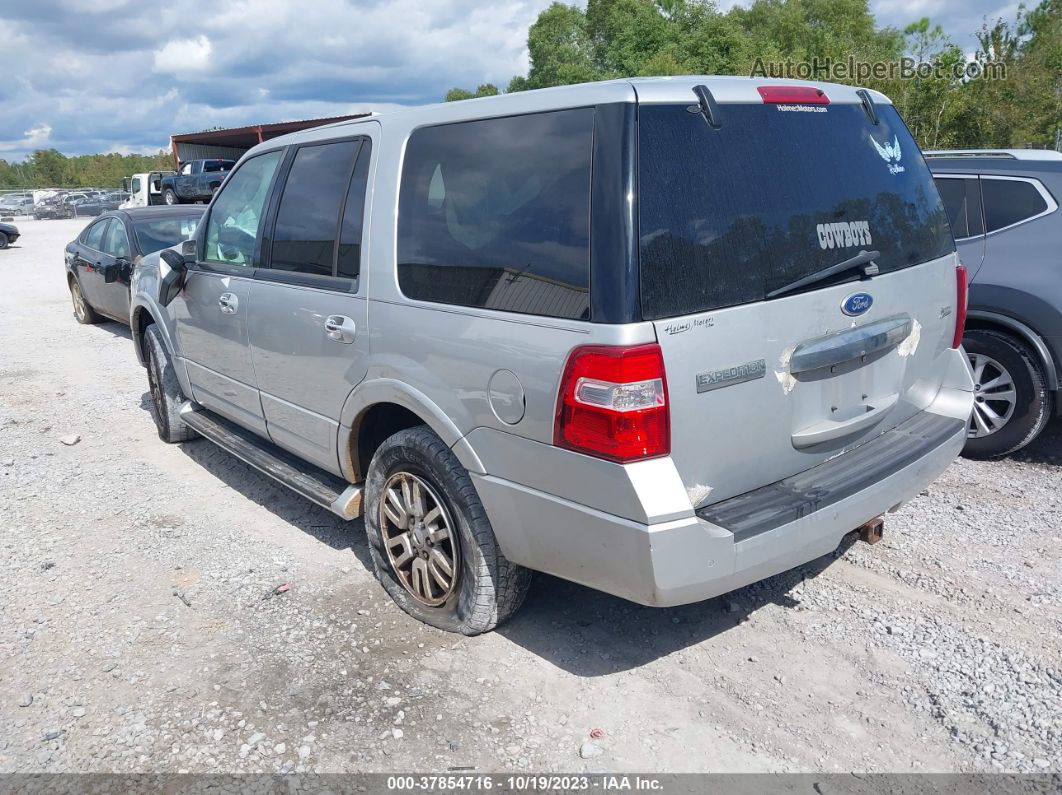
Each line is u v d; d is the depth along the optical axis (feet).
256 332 14.01
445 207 10.41
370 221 11.45
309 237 12.82
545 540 9.43
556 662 10.79
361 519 15.55
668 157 8.64
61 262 67.87
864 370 10.44
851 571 12.85
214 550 14.29
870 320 10.22
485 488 9.94
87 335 34.40
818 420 9.94
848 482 9.81
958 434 11.56
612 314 8.25
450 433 10.18
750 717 9.66
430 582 11.56
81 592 12.88
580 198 8.74
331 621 11.91
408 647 11.19
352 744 9.35
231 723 9.72
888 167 10.99
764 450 9.39
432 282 10.40
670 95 8.82
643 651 11.00
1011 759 8.87
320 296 12.24
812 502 9.30
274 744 9.36
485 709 9.91
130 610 12.32
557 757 9.11
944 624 11.35
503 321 9.35
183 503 16.42
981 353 16.93
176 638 11.54
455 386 10.02
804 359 9.45
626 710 9.84
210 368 16.35
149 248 30.66
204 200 110.63
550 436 8.90
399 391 10.82
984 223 17.01
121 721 9.78
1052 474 16.51
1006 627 11.23
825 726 9.48
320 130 13.26
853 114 10.74
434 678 10.51
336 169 12.51
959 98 74.95
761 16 175.83
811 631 11.32
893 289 10.53
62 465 18.70
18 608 12.41
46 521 15.61
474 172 10.10
